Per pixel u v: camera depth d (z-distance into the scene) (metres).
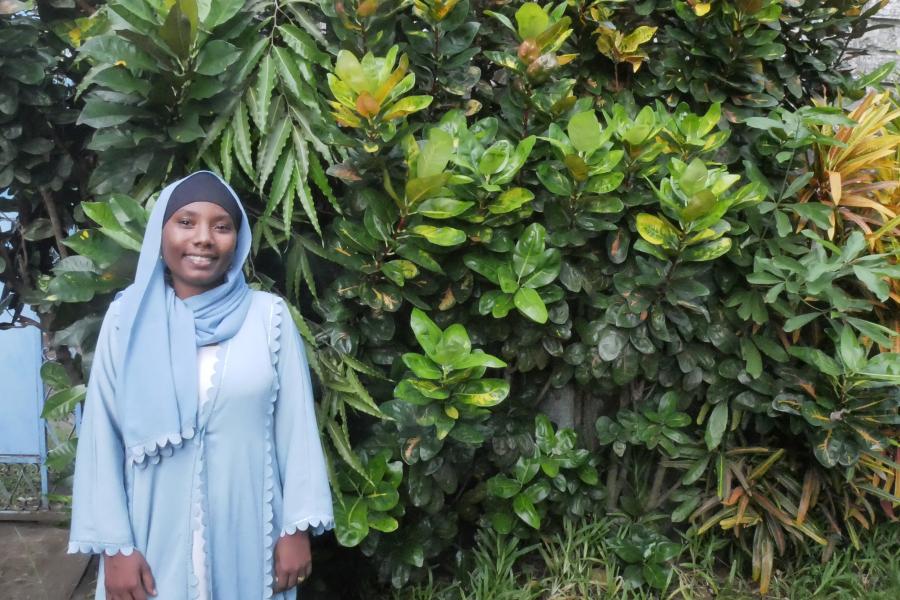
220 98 2.27
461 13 2.41
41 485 3.56
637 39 2.63
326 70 2.52
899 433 2.87
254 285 2.35
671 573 2.63
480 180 2.32
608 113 2.78
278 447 1.79
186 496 1.64
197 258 1.66
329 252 2.40
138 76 2.13
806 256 2.57
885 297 2.33
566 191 2.44
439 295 2.56
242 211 1.75
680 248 2.40
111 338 1.67
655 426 2.74
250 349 1.71
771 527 2.76
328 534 2.62
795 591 2.76
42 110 2.50
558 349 2.61
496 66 2.79
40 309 2.69
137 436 1.60
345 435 2.33
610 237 2.59
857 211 2.93
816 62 2.88
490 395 2.24
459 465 2.57
